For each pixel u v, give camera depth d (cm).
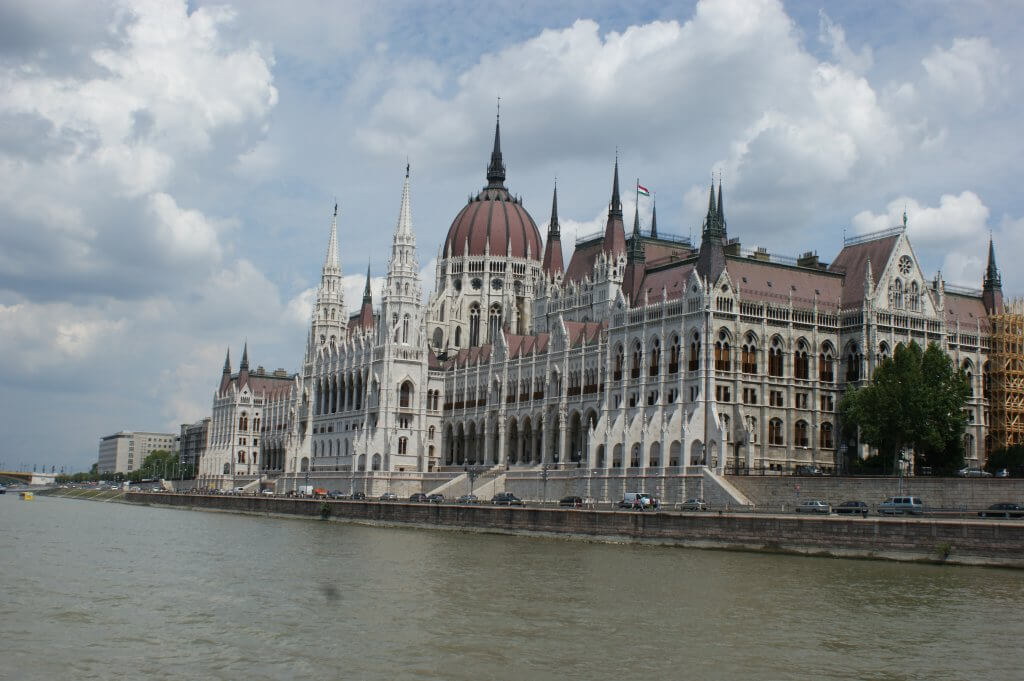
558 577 8619
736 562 9606
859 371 15550
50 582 8212
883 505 11081
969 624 6531
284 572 9056
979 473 14312
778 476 12719
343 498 19275
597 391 17338
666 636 6150
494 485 18225
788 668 5419
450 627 6394
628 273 17738
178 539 12756
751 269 15862
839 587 7950
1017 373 16725
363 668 5369
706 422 14412
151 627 6375
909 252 16212
